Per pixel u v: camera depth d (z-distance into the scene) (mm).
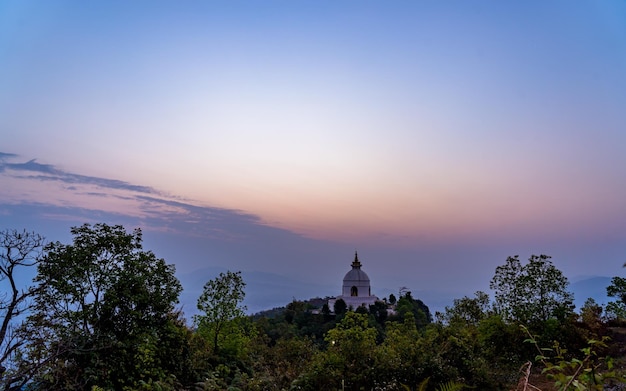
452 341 15656
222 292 21047
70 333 10961
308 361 17844
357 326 15031
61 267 12055
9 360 8938
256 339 29391
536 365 15523
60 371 9859
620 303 17953
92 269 12516
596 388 4285
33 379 9539
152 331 13547
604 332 16219
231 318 21000
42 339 9969
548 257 17812
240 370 19328
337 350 14812
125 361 12570
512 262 18312
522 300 17516
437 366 14125
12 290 9898
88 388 11195
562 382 4344
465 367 14938
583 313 17594
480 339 17094
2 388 8648
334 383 14117
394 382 13578
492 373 15922
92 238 13164
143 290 13391
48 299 11500
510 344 16516
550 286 17156
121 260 13414
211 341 20828
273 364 21219
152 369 13297
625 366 12555
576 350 15414
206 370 17422
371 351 14766
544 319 16859
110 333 12477
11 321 9312
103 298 12656
